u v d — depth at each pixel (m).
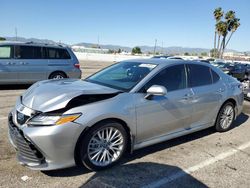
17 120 3.61
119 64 5.17
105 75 4.79
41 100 3.59
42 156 3.39
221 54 51.03
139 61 4.97
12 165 3.78
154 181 3.61
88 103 3.61
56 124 3.30
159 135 4.43
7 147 4.34
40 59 10.02
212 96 5.22
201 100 4.99
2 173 3.56
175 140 5.15
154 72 4.38
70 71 10.69
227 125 5.81
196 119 5.02
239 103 5.97
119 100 3.83
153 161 4.18
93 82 4.56
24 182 3.38
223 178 3.79
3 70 9.33
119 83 4.31
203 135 5.54
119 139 3.90
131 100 3.93
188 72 4.91
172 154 4.48
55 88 3.94
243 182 3.71
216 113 5.46
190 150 4.70
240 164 4.26
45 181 3.44
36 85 4.37
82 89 3.88
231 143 5.18
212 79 5.39
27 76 9.80
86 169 3.78
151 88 3.97
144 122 4.09
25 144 3.40
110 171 3.79
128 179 3.61
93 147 3.67
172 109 4.45
